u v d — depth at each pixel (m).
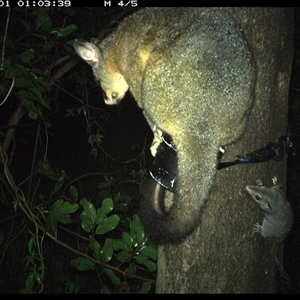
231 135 0.79
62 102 1.94
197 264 0.81
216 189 0.81
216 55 0.76
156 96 0.81
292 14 0.83
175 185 0.79
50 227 0.99
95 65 1.08
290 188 1.53
